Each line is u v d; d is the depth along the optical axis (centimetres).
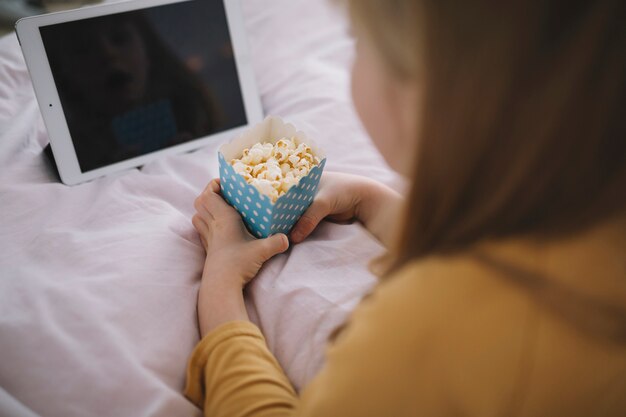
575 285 32
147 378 59
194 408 60
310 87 109
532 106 28
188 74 96
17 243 74
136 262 71
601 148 29
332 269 72
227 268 69
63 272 70
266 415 53
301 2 128
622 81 27
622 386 33
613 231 32
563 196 30
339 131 99
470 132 30
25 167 87
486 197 32
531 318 32
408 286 35
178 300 69
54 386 58
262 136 81
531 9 27
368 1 32
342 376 36
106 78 89
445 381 34
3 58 105
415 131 33
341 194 79
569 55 27
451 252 33
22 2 204
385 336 34
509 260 32
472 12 28
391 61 33
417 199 34
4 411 52
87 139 88
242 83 101
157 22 92
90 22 87
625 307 32
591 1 26
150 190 86
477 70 29
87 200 83
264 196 67
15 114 97
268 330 67
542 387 33
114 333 62
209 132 99
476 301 32
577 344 32
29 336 61
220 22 98
